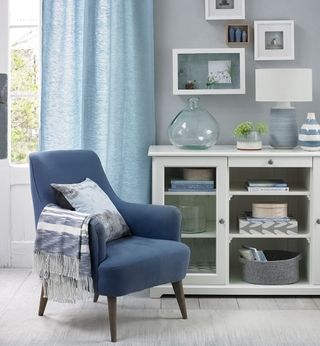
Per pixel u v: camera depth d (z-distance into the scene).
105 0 5.88
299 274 5.85
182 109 5.97
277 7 6.00
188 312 5.27
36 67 6.21
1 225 6.21
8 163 6.18
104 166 5.97
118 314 5.22
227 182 5.55
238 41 5.96
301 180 5.84
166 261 4.96
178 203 5.59
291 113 5.71
